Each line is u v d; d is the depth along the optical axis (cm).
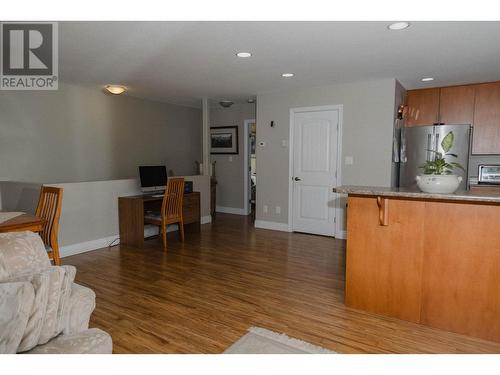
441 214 224
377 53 325
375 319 243
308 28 262
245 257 392
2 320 115
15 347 113
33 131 446
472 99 460
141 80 446
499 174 452
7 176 425
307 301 273
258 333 223
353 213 255
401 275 240
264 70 390
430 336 220
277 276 330
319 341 213
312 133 496
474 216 214
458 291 222
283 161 526
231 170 698
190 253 408
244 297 281
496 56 333
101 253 404
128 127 573
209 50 317
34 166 450
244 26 258
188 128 701
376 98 439
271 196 543
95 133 521
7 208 410
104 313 251
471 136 461
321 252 413
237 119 678
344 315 249
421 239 231
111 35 278
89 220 413
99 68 385
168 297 281
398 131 462
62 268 138
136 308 260
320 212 500
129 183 464
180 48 312
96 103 520
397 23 251
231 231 530
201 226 568
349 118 461
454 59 344
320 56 335
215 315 249
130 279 321
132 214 434
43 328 125
